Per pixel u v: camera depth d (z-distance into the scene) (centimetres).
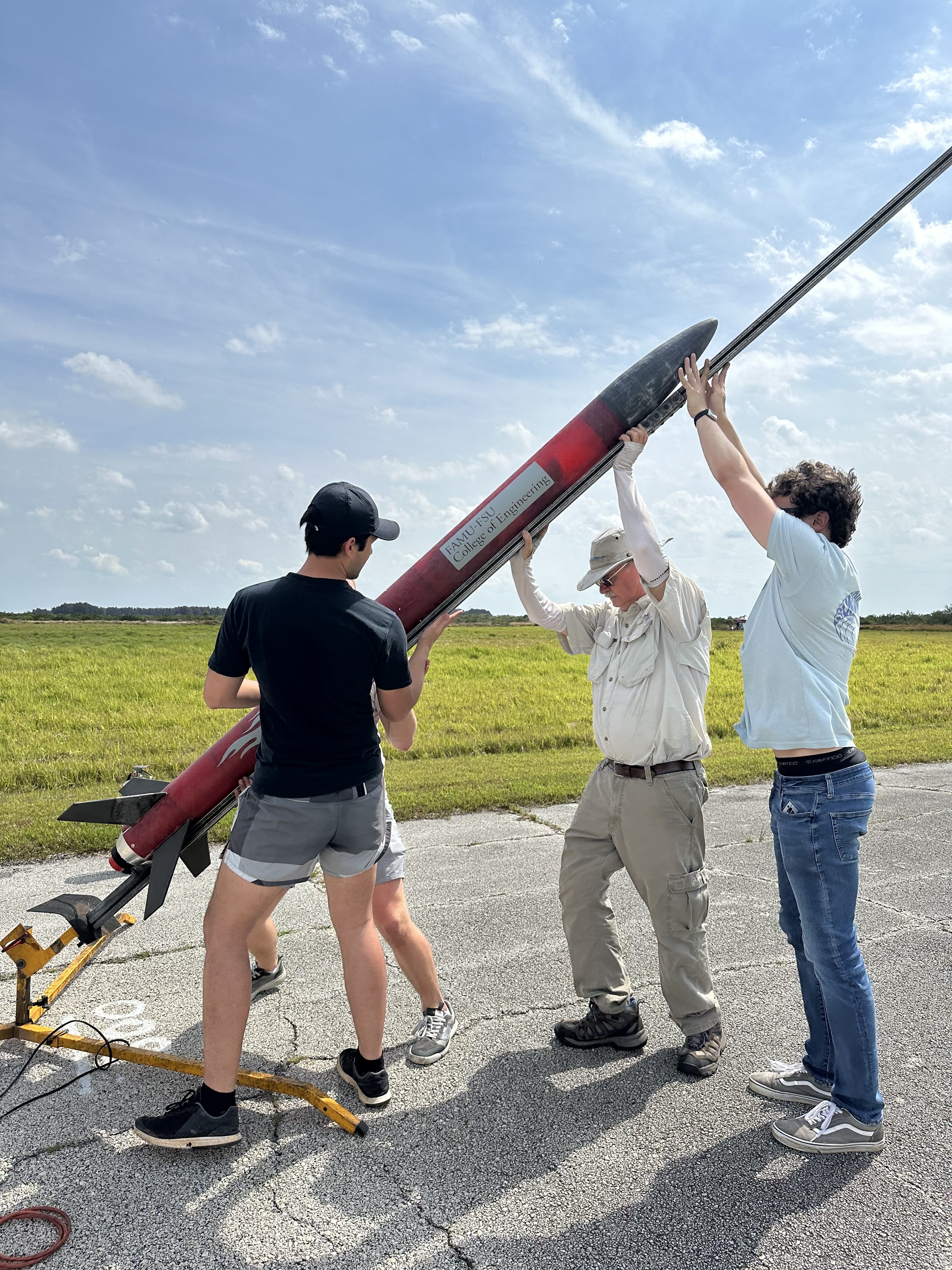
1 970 403
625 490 327
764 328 320
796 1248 222
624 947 442
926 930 465
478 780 903
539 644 3184
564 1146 267
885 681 2166
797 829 264
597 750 1280
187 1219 231
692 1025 319
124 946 435
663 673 314
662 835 314
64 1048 323
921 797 849
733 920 483
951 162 318
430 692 1859
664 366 353
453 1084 306
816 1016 290
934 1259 218
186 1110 264
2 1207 235
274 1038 337
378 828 278
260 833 261
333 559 266
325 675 257
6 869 578
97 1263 214
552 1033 347
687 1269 214
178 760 1064
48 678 1805
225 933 265
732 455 280
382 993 287
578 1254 219
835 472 282
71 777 965
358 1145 267
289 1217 232
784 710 262
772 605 271
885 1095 300
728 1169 255
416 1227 229
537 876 568
